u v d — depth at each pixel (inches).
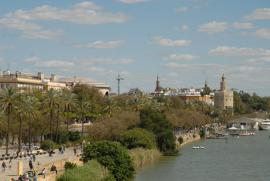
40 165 5890.8
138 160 7839.6
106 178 5442.9
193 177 6978.4
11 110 7701.8
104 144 6043.3
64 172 5236.2
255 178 7007.9
